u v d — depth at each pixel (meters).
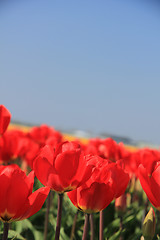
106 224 1.07
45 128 1.40
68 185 0.52
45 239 0.85
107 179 0.56
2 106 0.71
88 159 0.59
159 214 0.95
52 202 1.12
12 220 0.47
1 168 0.48
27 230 0.92
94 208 0.56
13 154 1.00
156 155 0.91
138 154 0.94
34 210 0.48
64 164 0.52
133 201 1.19
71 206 0.90
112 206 1.09
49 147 0.53
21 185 0.46
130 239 0.90
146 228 0.59
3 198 0.46
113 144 1.06
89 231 0.98
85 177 0.53
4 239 0.47
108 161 0.64
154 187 0.52
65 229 0.96
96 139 1.23
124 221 0.98
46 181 0.53
